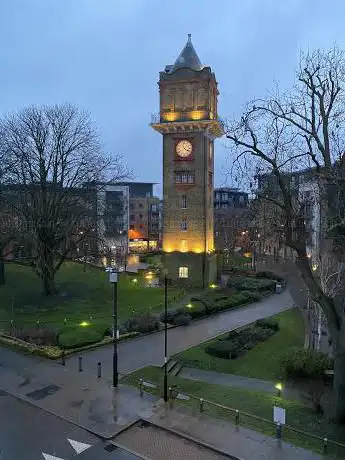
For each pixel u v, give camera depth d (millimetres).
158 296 45875
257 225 28562
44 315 37156
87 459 16438
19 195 42500
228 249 71188
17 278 53594
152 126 51500
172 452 16906
